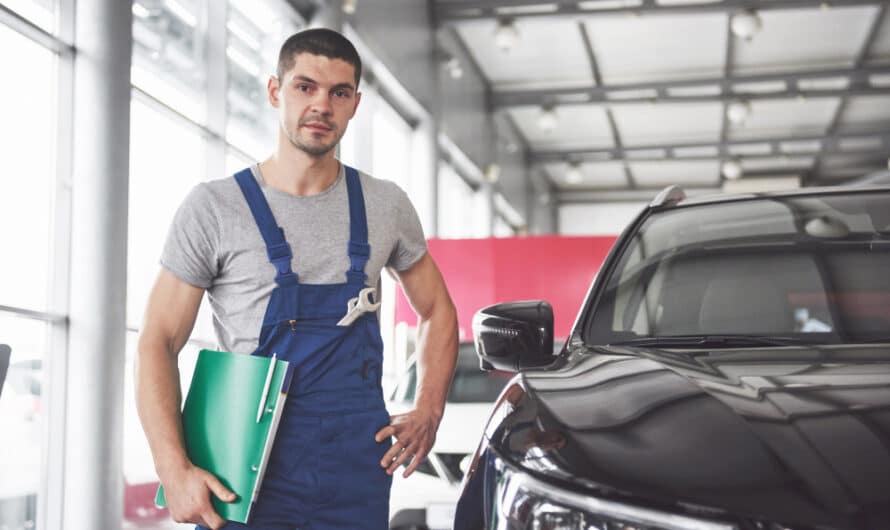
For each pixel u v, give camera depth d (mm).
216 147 7375
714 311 1758
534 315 1781
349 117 1725
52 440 5434
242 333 1694
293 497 1652
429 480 3969
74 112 5625
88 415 5457
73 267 5547
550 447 1198
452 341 1917
